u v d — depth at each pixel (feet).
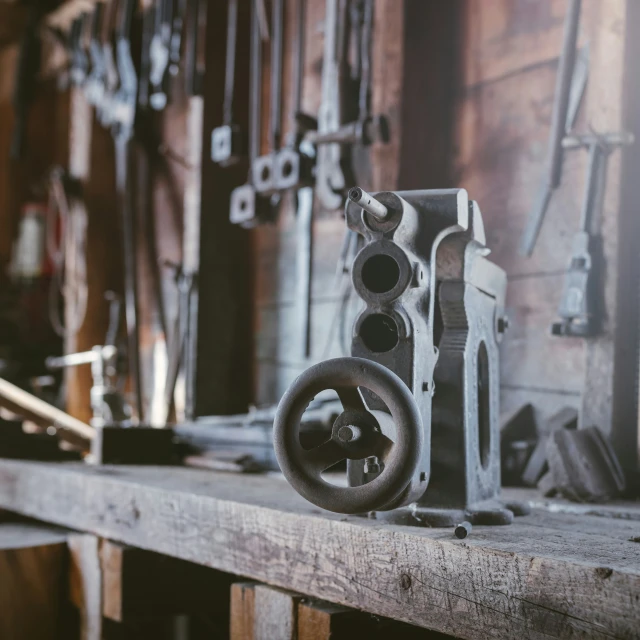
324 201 6.39
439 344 3.86
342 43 6.34
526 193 5.61
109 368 8.32
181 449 6.21
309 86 7.18
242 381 7.75
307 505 4.06
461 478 3.76
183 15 8.08
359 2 6.30
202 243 7.61
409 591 3.44
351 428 3.43
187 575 4.95
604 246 4.91
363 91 6.16
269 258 7.56
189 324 7.63
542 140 5.55
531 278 5.55
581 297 4.83
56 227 10.05
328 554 3.71
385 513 3.72
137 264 9.02
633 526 3.84
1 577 5.24
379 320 3.70
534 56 5.62
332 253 6.78
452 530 3.55
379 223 3.65
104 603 4.97
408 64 5.90
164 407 7.82
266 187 6.70
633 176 4.96
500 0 5.83
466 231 3.82
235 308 7.75
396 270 3.77
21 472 5.78
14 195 11.34
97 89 9.07
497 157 5.78
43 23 9.85
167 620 5.59
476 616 3.26
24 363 10.25
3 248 11.22
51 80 10.48
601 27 4.98
